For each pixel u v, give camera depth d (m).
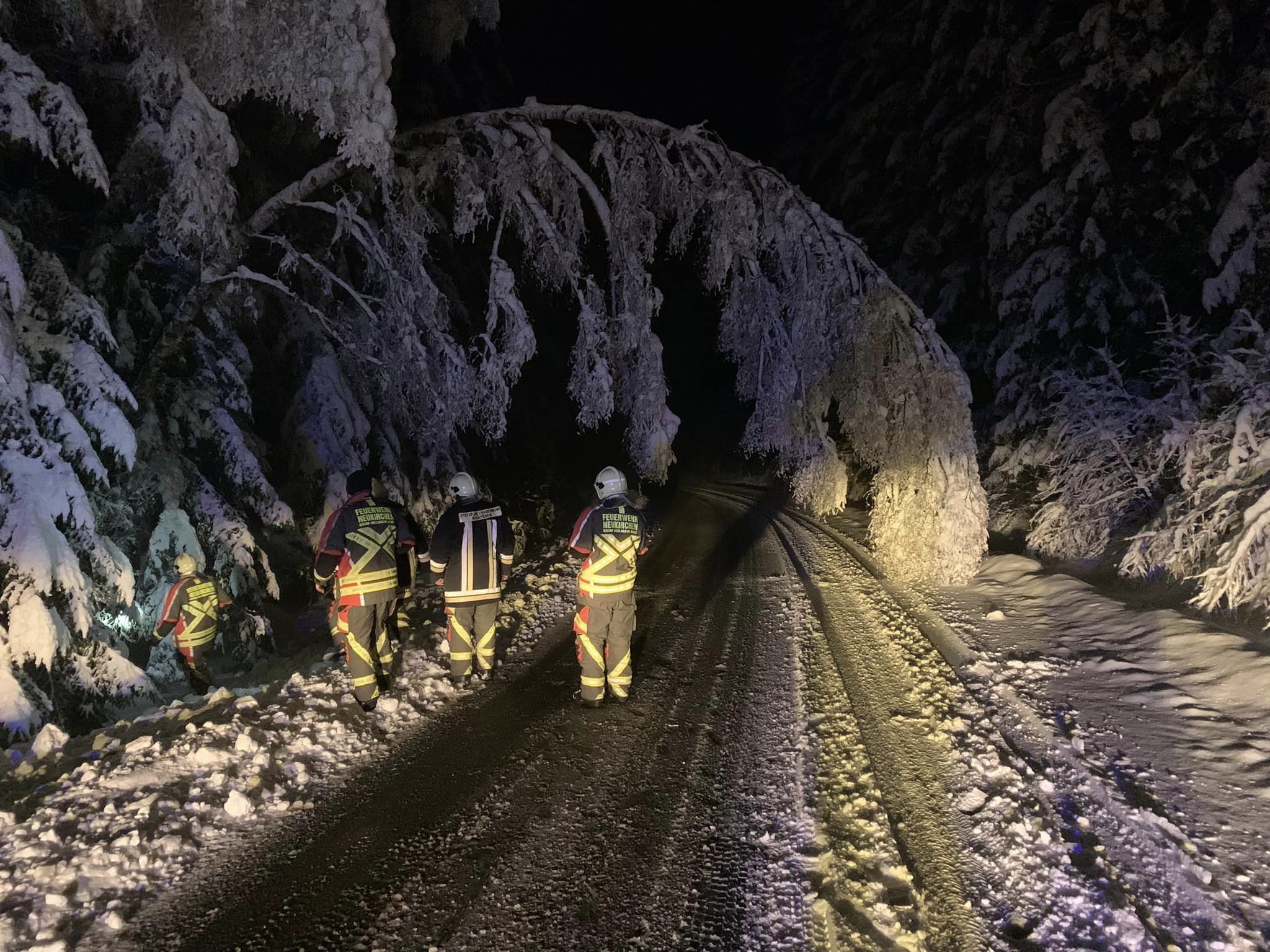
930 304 17.86
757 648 6.96
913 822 3.92
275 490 8.96
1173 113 11.40
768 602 8.80
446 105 14.36
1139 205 12.11
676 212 9.38
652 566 11.39
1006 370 13.77
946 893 3.34
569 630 7.73
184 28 6.36
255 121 9.40
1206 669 5.64
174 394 8.30
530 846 3.68
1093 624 7.17
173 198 6.25
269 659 8.32
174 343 7.72
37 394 5.86
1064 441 11.25
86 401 6.23
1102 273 12.73
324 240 10.60
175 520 7.71
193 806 3.92
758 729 5.08
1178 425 8.49
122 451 6.31
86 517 5.76
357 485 5.31
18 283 5.43
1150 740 4.74
